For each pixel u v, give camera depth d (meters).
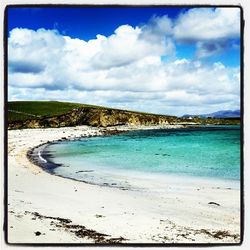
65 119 50.81
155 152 34.94
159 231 11.52
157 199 15.36
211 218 13.16
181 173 24.89
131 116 53.97
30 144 32.62
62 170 20.80
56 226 10.97
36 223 11.02
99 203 13.91
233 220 13.05
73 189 15.71
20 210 12.12
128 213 12.93
